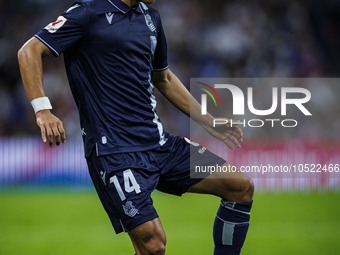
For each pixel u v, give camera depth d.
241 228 11.25
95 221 23.23
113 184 9.71
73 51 10.12
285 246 17.56
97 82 9.95
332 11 55.44
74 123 44.66
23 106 45.47
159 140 10.64
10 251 17.06
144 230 9.38
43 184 35.06
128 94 10.08
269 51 52.75
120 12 10.08
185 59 51.59
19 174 35.16
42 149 35.19
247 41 52.69
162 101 44.75
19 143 35.28
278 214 24.41
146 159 10.24
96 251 17.00
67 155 35.12
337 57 54.00
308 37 54.31
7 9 50.00
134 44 10.12
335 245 17.73
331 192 33.12
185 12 53.31
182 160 10.95
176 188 11.09
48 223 22.70
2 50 48.47
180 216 24.16
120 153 9.84
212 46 52.06
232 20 53.50
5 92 46.62
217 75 51.25
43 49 9.54
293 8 55.16
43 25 50.50
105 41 9.84
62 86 45.81
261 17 54.16
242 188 11.05
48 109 9.39
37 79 9.38
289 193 32.84
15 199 31.02
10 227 21.75
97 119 9.95
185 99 12.20
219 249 11.48
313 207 26.61
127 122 10.03
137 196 9.55
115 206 9.74
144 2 10.31
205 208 26.77
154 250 9.42
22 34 49.81
